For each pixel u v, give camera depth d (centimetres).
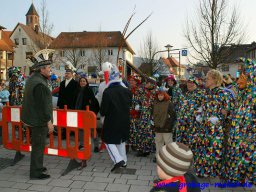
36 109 479
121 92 543
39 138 484
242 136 427
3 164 572
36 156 485
